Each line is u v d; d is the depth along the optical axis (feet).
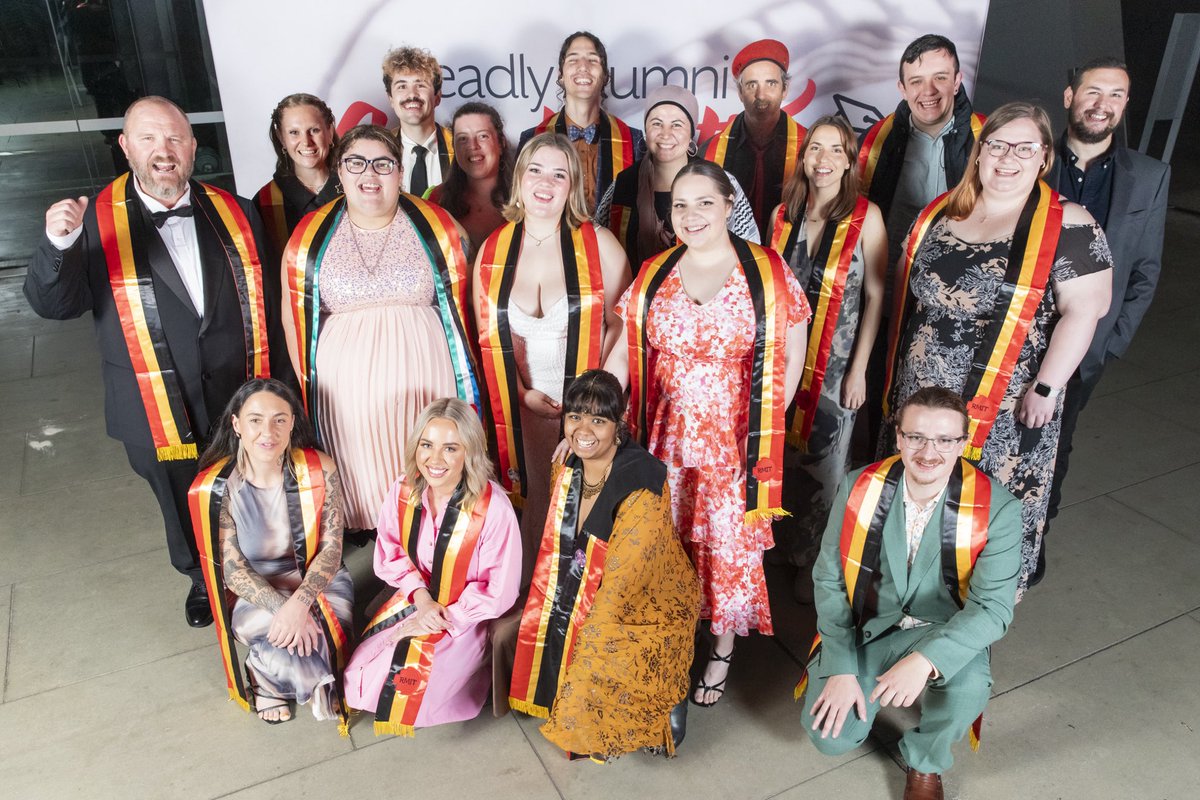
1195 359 17.54
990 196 8.38
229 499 8.63
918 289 8.93
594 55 11.17
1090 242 8.23
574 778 8.27
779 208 10.18
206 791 8.16
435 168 11.82
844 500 7.81
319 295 9.41
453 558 8.48
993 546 7.34
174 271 9.09
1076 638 10.01
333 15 11.18
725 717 9.02
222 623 8.81
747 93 11.88
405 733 8.40
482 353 9.80
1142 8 32.14
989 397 8.66
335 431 9.80
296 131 10.77
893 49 11.85
